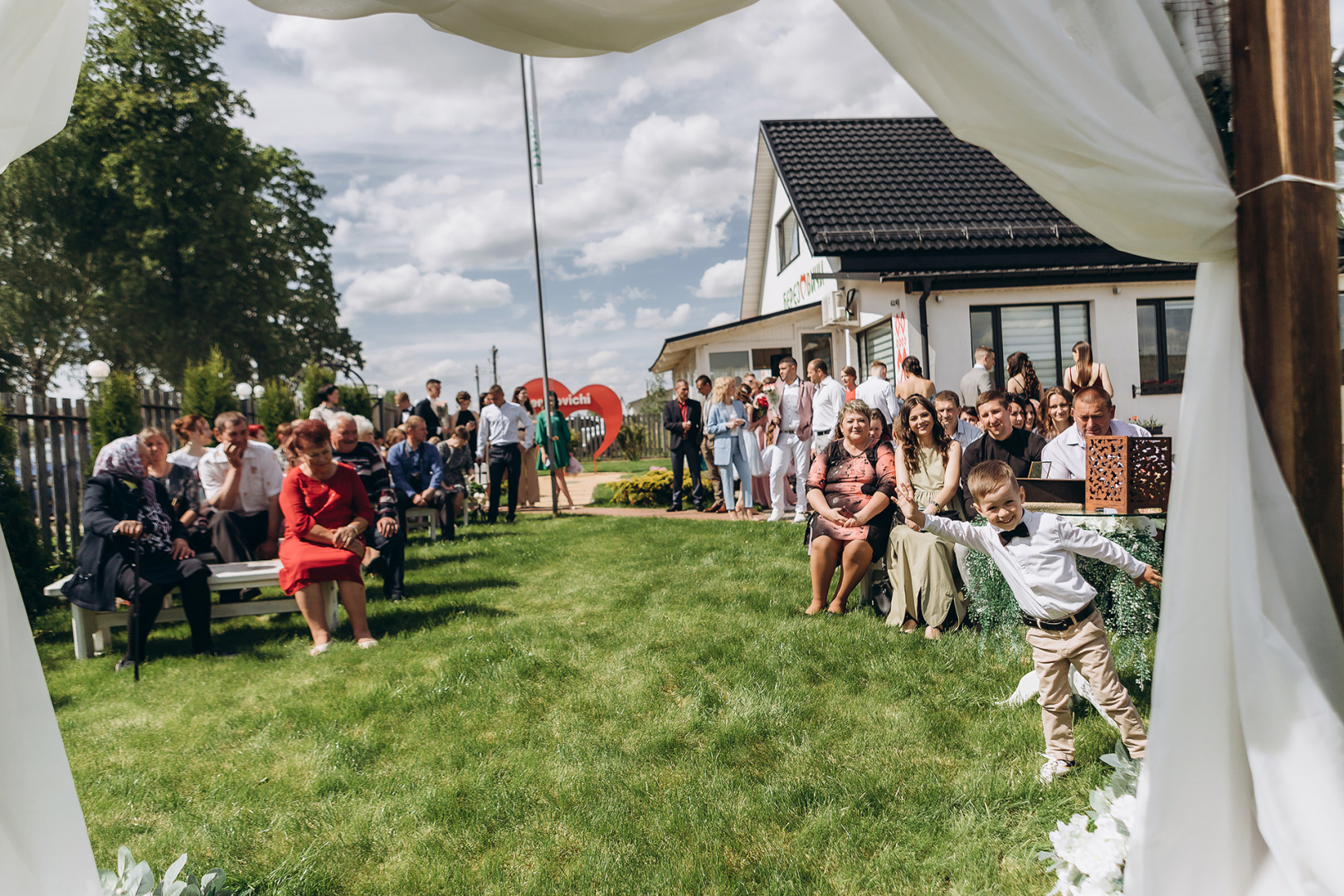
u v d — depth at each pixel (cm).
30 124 219
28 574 668
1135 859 205
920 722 374
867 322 1408
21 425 848
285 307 2900
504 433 1166
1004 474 327
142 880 236
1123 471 386
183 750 391
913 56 220
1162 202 212
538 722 403
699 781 334
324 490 557
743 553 781
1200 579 211
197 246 2497
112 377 886
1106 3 220
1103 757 276
